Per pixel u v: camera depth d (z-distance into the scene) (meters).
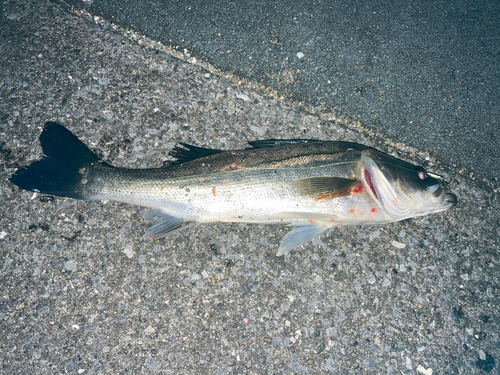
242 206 0.62
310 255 0.64
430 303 0.64
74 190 0.61
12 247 0.62
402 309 0.64
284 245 0.63
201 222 0.63
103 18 0.72
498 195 0.69
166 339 0.60
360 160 0.63
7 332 0.59
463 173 0.70
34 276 0.61
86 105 0.68
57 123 0.66
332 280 0.64
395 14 0.75
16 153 0.65
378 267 0.65
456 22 0.76
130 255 0.62
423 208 0.64
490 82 0.73
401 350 0.62
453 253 0.66
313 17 0.73
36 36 0.70
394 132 0.71
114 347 0.60
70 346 0.59
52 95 0.68
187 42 0.71
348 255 0.65
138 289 0.62
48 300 0.60
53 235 0.62
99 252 0.62
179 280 0.62
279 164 0.62
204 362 0.60
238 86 0.71
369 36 0.73
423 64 0.73
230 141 0.68
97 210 0.64
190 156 0.65
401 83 0.72
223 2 0.73
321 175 0.62
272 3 0.73
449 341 0.63
